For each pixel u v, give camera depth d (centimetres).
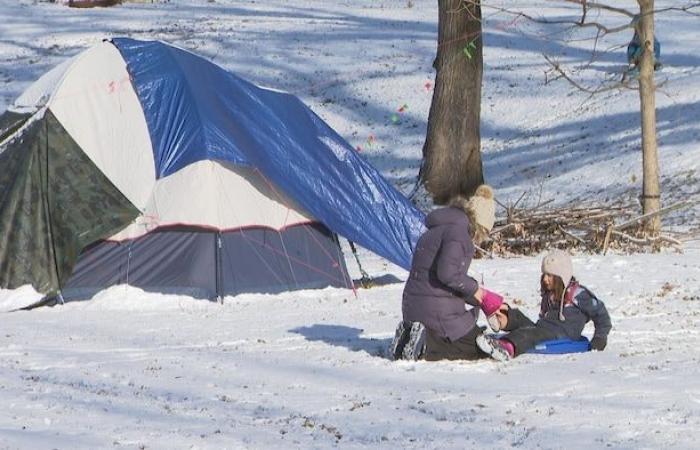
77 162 5219
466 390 3050
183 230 5156
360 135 11512
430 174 9244
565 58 12756
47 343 3959
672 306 4656
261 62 13212
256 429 2606
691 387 3025
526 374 3266
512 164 10388
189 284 5109
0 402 2920
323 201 5388
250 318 4547
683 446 2397
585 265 6106
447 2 9144
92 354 3719
